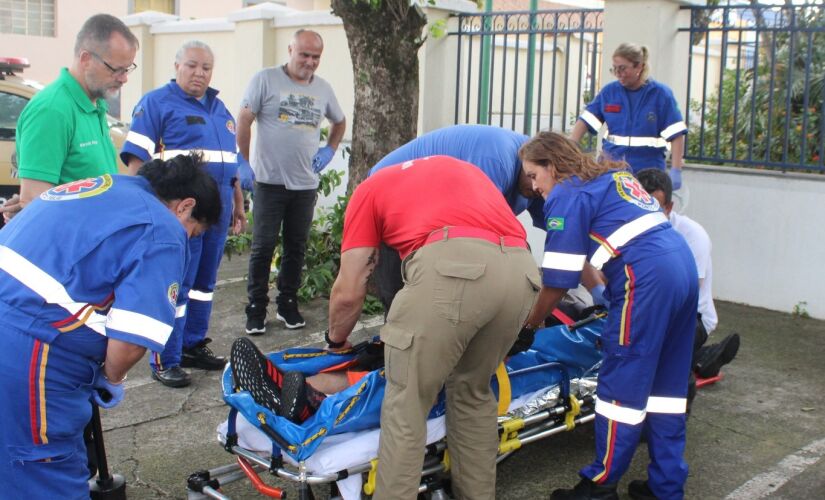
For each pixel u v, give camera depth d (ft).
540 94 23.57
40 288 8.22
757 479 12.44
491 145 12.39
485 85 25.53
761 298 21.57
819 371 17.02
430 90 25.32
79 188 8.78
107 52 11.92
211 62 15.34
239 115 18.15
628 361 10.87
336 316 11.15
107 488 10.98
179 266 8.67
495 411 10.68
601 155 11.81
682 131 19.74
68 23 49.73
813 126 22.00
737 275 21.90
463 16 25.41
